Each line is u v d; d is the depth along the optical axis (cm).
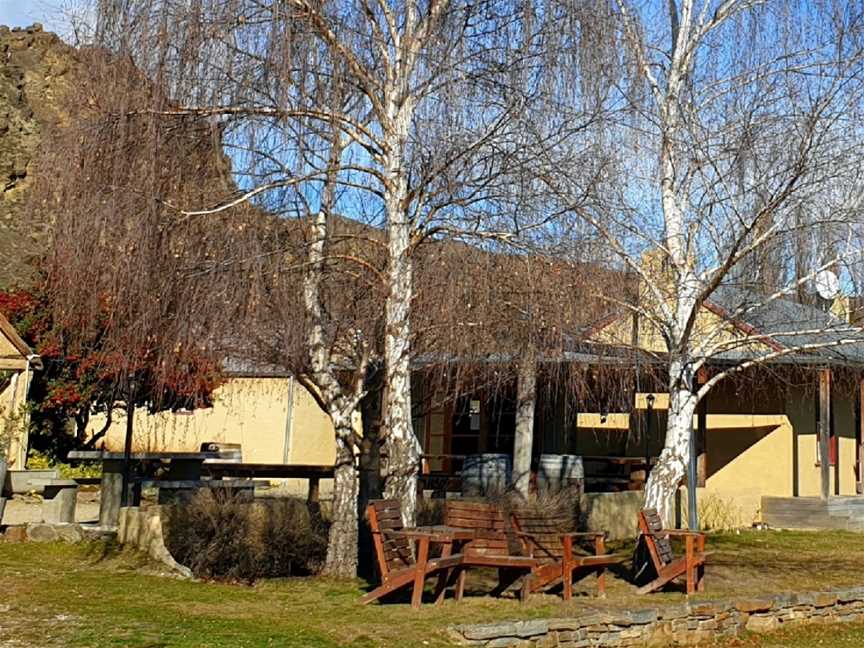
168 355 821
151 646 666
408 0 906
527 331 942
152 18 792
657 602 921
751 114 1005
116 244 786
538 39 864
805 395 1866
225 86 809
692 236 1099
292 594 898
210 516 1037
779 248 1048
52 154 814
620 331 1091
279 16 805
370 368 1045
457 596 889
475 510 934
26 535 1168
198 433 2488
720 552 1361
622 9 1002
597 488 1748
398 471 922
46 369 1953
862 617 1052
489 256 912
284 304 859
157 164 801
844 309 1120
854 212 993
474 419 1966
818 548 1448
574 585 1025
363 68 897
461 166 878
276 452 2392
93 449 2042
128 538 1123
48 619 745
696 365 1109
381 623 775
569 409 1162
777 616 976
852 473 2128
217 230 820
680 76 1070
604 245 988
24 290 1881
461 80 870
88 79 807
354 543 1004
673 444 1106
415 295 926
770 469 1914
